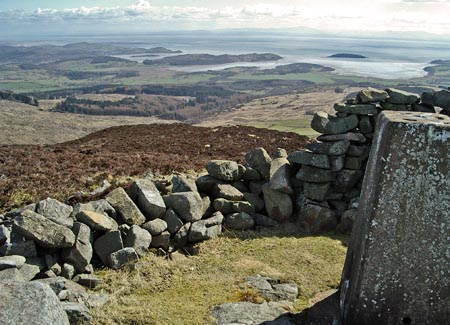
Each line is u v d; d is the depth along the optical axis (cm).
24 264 820
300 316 729
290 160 1227
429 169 611
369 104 1170
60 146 2372
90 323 666
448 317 640
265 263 948
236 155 1995
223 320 700
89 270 893
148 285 843
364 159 1180
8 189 1173
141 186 1115
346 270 762
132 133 2992
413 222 625
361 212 718
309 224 1159
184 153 2011
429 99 1134
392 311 649
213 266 934
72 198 1104
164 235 1026
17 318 561
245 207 1173
